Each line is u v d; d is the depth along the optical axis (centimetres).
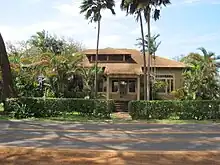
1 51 2427
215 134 1523
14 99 2314
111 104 2531
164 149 1090
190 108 2447
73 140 1278
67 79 3478
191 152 1012
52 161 877
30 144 1168
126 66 4056
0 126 1762
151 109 2441
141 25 3341
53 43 5328
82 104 2466
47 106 2411
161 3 3222
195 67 3347
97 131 1598
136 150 1059
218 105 2462
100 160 889
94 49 4459
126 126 1875
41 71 3412
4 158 909
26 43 5566
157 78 4059
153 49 4150
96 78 3625
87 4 3816
